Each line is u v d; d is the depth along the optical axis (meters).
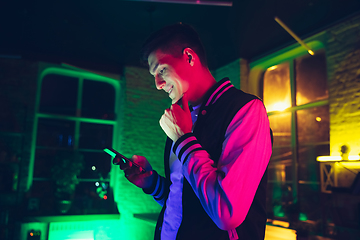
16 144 4.46
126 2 3.34
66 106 5.09
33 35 4.18
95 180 5.15
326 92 3.79
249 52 4.63
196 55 0.97
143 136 5.28
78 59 5.07
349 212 3.18
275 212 4.19
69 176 4.57
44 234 4.35
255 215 0.80
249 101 0.83
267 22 3.67
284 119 4.38
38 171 4.72
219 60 5.00
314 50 3.99
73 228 4.59
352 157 3.18
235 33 3.99
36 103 4.80
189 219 0.81
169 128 0.82
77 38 4.30
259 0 3.15
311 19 3.58
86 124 5.21
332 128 3.47
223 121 0.83
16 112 4.49
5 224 4.15
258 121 0.79
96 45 4.55
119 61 5.23
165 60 0.93
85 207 4.90
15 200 4.38
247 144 0.75
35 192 4.65
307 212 3.81
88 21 3.80
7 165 4.39
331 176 3.51
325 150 3.73
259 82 4.88
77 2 3.34
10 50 4.57
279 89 4.53
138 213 5.09
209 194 0.69
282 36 4.06
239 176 0.70
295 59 4.30
